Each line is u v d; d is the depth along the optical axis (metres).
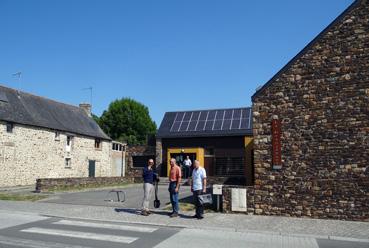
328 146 14.08
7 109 31.88
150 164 14.57
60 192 23.09
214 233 11.45
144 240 10.20
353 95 13.91
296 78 14.76
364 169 13.55
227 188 15.05
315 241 10.54
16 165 31.23
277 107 14.94
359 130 13.73
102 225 12.41
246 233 11.55
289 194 14.39
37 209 15.49
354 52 14.02
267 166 14.80
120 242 9.89
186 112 39.25
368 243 10.38
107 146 44.09
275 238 10.86
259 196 14.70
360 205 13.48
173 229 11.95
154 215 14.28
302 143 14.43
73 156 38.12
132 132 62.88
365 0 14.04
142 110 64.88
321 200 13.98
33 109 35.66
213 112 38.03
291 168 14.47
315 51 14.57
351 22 14.16
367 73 13.78
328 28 14.42
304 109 14.53
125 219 13.44
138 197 20.28
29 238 10.11
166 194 22.08
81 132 39.53
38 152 33.66
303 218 13.96
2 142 30.09
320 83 14.38
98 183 28.70
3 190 25.55
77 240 10.02
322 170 14.07
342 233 11.41
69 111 42.06
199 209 13.59
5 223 12.41
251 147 22.50
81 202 18.02
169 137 36.66
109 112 63.94
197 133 35.69
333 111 14.12
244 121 35.44
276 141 14.76
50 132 35.25
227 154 34.88
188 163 33.38
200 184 13.68
